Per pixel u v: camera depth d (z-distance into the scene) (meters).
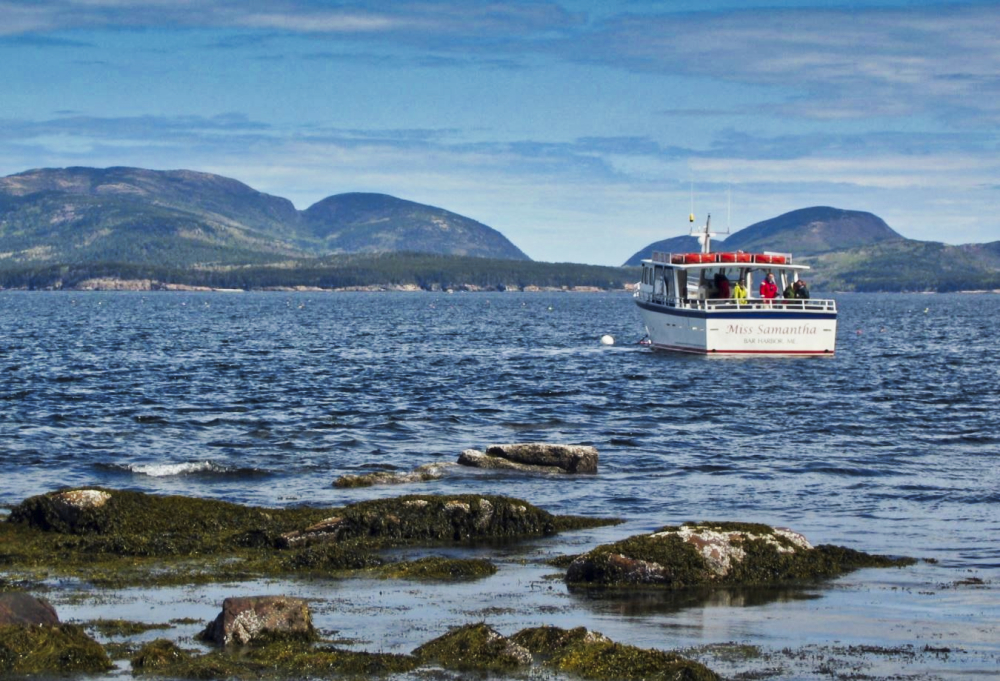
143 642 16.34
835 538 24.28
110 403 49.22
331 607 18.61
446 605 18.78
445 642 15.87
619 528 25.30
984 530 25.16
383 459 35.34
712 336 75.12
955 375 67.25
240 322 151.12
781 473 32.75
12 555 21.55
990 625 17.70
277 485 30.55
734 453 36.56
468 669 15.24
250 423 43.09
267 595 17.95
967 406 50.56
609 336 105.69
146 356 79.75
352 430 41.56
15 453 35.38
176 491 29.55
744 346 75.25
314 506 27.48
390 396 53.19
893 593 19.62
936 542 23.89
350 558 21.58
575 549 23.22
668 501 28.44
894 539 24.19
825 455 36.25
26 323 141.00
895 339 113.12
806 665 15.63
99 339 102.06
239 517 24.20
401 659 15.46
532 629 16.28
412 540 23.77
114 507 23.62
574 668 15.16
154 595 19.27
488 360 77.50
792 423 44.34
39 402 49.31
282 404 49.47
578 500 28.45
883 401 52.41
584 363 74.00
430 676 15.01
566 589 19.88
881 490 30.19
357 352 86.19
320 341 102.00
